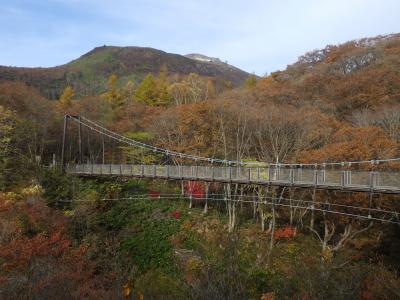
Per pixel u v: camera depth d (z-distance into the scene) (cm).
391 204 1884
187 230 2522
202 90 5575
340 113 3775
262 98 4075
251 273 1698
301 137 2667
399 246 2011
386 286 1427
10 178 2723
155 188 3259
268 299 1421
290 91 4384
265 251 2084
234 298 1038
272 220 2361
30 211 2253
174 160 3158
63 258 1834
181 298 1235
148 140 3691
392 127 2762
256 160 2888
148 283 1719
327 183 1692
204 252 2161
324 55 6538
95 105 4806
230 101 3509
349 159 2095
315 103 3909
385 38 6181
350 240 2023
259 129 2912
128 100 5662
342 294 1311
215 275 1145
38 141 3547
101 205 2792
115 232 2505
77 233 2302
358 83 4084
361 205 1936
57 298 1223
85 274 1717
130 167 2819
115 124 4309
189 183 2959
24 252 1705
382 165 1969
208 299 1020
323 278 1398
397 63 4544
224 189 2784
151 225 2608
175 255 2206
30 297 1162
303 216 2478
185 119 3200
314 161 2225
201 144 3091
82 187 2972
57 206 2627
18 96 3581
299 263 1900
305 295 1300
